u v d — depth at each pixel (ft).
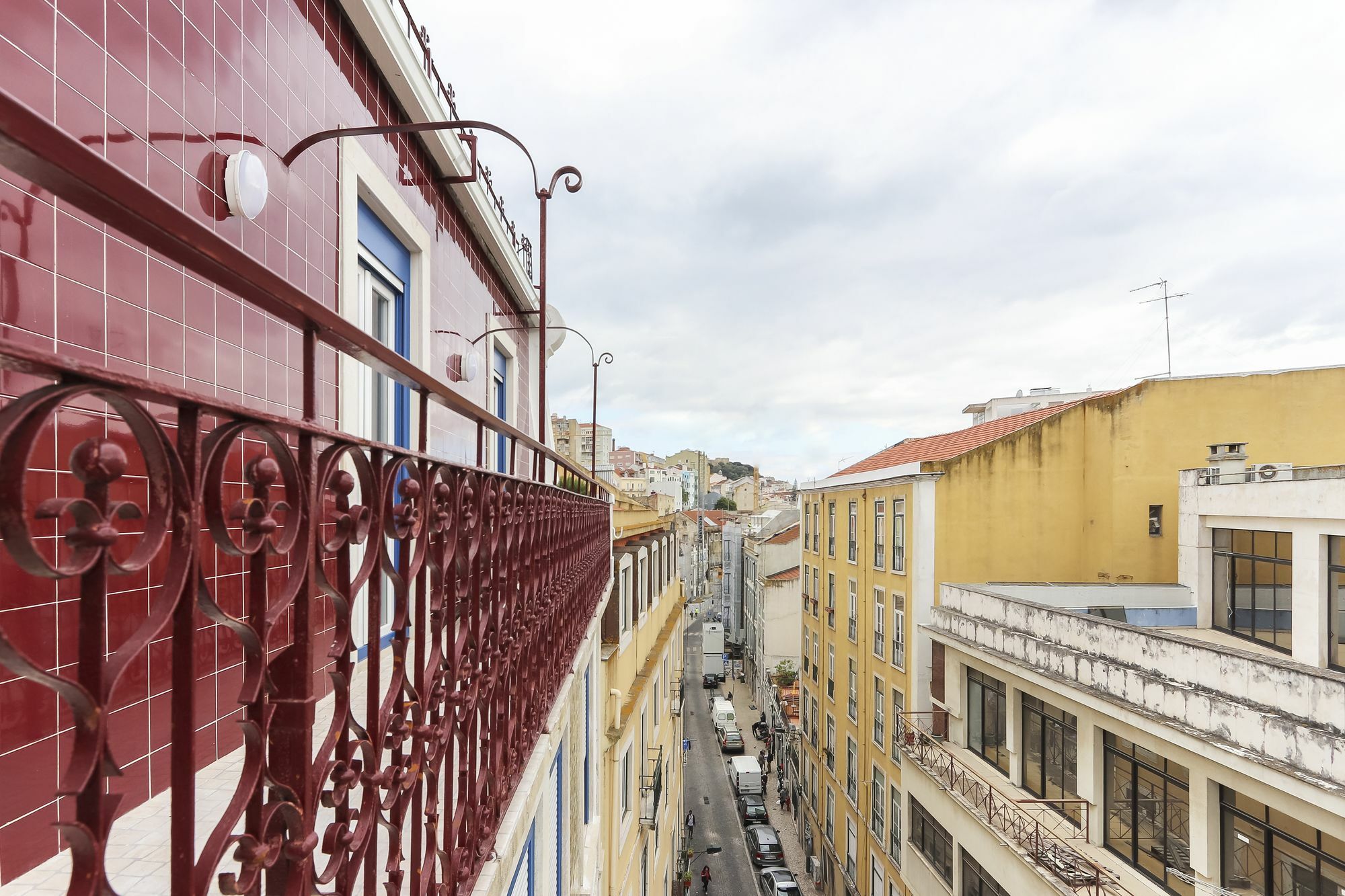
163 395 2.55
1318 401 47.34
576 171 20.39
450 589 6.53
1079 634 29.78
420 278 16.80
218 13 9.23
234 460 9.64
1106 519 48.42
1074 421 49.98
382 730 4.96
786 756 102.27
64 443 6.82
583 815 20.71
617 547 38.19
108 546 2.37
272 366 10.66
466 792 7.08
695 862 79.36
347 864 4.32
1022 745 34.24
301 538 3.67
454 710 6.59
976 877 33.91
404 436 16.53
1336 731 18.79
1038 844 28.14
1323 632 29.78
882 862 54.29
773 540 143.95
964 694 40.34
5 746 6.08
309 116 11.72
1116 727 27.09
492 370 24.29
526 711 10.58
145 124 7.79
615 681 32.35
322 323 3.59
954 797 35.50
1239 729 21.54
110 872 6.16
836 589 71.72
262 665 3.33
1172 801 24.79
